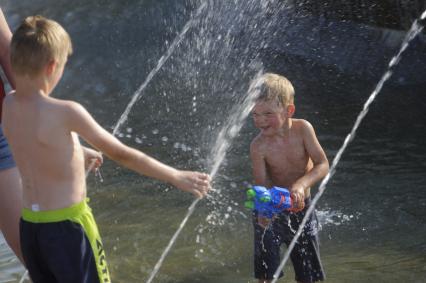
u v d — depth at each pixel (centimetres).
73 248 769
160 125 1811
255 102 983
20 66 774
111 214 1295
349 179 1401
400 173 1416
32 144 773
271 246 955
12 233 908
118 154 782
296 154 977
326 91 1997
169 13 2845
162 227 1232
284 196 902
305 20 2452
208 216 1268
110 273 1071
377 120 1738
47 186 772
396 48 2116
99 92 2164
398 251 1099
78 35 2786
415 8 2108
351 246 1125
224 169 1494
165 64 2397
